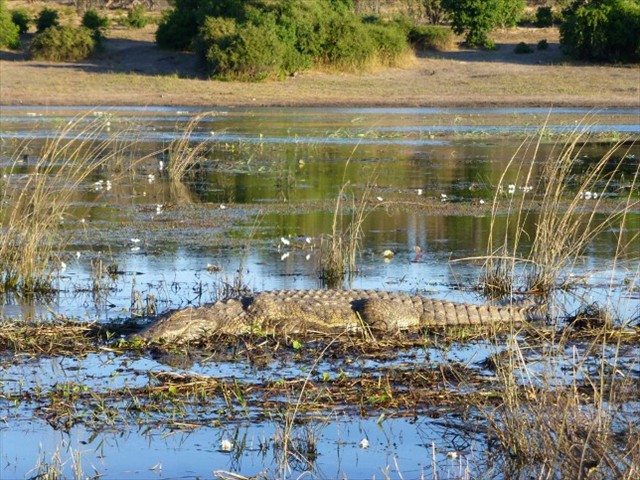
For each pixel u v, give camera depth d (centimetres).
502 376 709
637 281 1103
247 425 695
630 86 3547
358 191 1723
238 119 2952
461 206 1571
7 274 1109
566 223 1185
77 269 1177
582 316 957
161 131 2622
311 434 663
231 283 1090
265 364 831
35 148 2228
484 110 3147
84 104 3266
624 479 542
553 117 2878
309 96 3462
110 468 625
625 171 1933
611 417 624
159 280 1118
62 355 859
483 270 1152
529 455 625
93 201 1650
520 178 1850
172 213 1539
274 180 1870
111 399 745
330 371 805
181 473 618
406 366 812
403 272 1152
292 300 938
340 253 1141
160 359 849
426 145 2375
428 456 643
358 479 607
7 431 686
